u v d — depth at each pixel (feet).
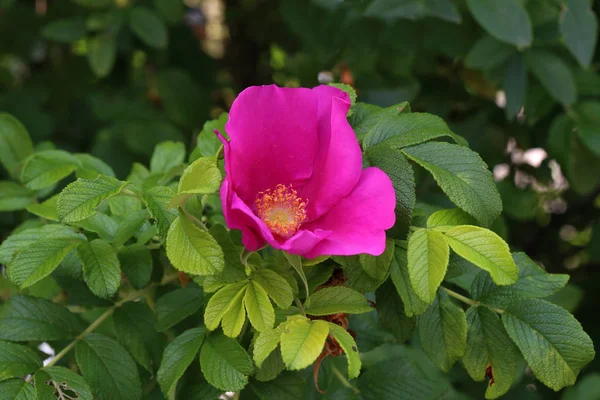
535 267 2.18
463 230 2.06
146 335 2.25
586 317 3.65
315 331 1.99
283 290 2.06
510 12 2.80
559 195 3.88
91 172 2.39
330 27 3.48
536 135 3.55
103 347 2.20
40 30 4.27
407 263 2.07
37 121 4.10
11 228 3.24
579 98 3.33
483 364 2.17
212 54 4.71
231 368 2.06
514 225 3.92
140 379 2.32
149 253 2.22
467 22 3.17
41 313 2.19
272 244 1.99
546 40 2.99
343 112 2.06
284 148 2.11
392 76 3.48
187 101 3.92
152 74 4.08
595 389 3.07
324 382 2.38
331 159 2.08
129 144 3.63
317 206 2.09
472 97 3.62
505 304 2.15
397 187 2.10
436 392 2.38
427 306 2.11
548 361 2.10
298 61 3.83
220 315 2.03
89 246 2.16
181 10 3.63
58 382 2.11
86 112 4.36
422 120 2.19
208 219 2.27
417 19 3.20
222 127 2.32
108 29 3.54
